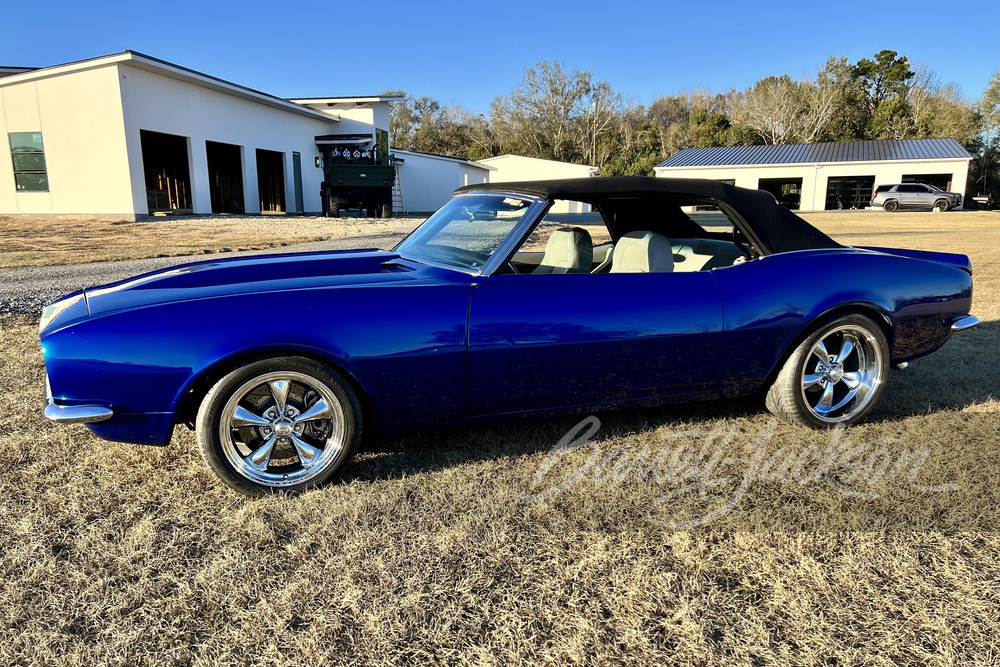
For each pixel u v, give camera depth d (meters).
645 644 1.72
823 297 3.07
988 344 5.01
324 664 1.65
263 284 2.58
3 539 2.20
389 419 2.60
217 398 2.33
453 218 3.26
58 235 14.16
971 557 2.14
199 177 20.22
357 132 27.25
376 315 2.46
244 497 2.49
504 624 1.80
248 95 21.42
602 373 2.79
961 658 1.68
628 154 63.12
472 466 2.77
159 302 2.40
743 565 2.08
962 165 34.22
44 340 2.27
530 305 2.64
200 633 1.77
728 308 2.92
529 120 63.91
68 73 17.36
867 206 35.69
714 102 75.62
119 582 1.98
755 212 3.12
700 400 3.08
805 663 1.67
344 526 2.29
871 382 3.27
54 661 1.65
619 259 3.22
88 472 2.70
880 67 60.94
